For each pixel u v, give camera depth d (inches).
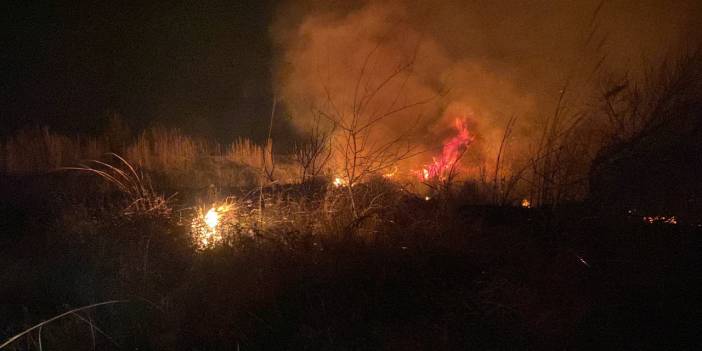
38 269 232.2
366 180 312.2
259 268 220.7
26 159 507.2
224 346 180.2
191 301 201.6
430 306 202.2
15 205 358.9
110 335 184.5
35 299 214.2
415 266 224.4
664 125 262.7
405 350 176.2
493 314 192.2
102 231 266.4
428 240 245.8
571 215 254.7
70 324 186.4
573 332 185.0
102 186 412.5
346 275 218.4
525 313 192.2
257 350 179.2
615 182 267.3
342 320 189.8
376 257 229.9
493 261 233.0
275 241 240.7
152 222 274.1
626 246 240.1
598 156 266.4
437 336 181.2
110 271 230.5
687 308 195.8
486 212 283.4
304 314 195.3
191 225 277.9
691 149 266.7
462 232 255.8
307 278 215.9
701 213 267.9
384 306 201.8
